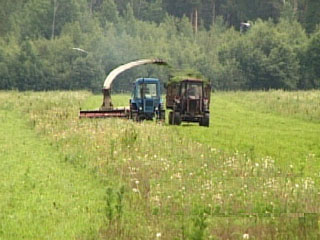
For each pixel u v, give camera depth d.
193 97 125.69
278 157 84.31
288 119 151.75
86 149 82.88
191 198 53.94
